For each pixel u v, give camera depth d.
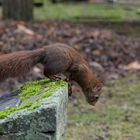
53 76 5.89
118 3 27.14
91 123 9.48
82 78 6.31
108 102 10.68
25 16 17.56
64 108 5.49
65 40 14.20
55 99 4.98
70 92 6.13
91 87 6.42
